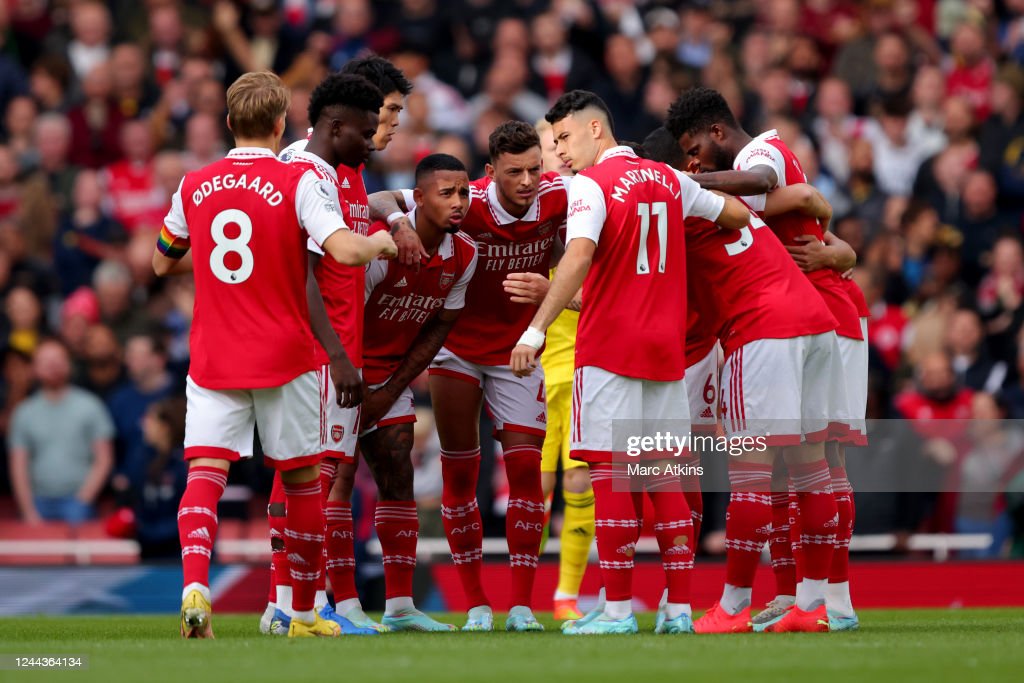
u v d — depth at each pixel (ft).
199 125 161.79
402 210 75.31
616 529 66.23
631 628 66.54
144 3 182.50
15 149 166.30
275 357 61.77
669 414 66.80
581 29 178.91
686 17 187.83
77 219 156.25
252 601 109.09
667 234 66.74
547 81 171.32
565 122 69.46
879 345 145.28
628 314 65.67
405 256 69.77
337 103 68.85
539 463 76.13
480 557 77.36
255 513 121.19
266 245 61.93
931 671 46.88
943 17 193.06
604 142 69.36
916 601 110.93
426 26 180.75
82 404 132.36
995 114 162.50
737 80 175.63
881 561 112.37
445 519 77.10
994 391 130.62
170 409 118.42
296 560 64.80
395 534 76.02
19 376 137.80
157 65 177.78
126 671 47.14
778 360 68.44
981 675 45.88
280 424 62.34
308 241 68.95
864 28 184.03
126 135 161.68
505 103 163.02
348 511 75.00
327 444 71.10
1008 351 138.00
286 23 184.14
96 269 152.05
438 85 174.19
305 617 65.77
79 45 179.42
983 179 155.53
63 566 109.60
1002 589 112.27
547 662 49.90
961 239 154.71
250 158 62.85
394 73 75.05
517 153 71.67
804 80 178.91
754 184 69.97
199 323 62.54
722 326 70.49
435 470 120.57
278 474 71.05
